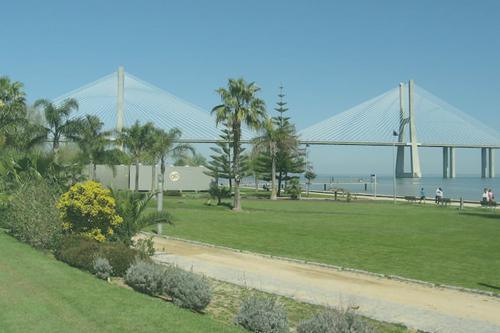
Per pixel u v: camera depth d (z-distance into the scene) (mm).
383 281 12383
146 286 9594
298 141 61156
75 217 14016
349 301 10117
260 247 17938
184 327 7293
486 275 13508
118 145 50844
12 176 20062
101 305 8305
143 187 58812
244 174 64562
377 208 41688
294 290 11195
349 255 16562
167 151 52281
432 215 34781
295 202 49188
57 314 7738
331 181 107875
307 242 19531
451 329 8578
